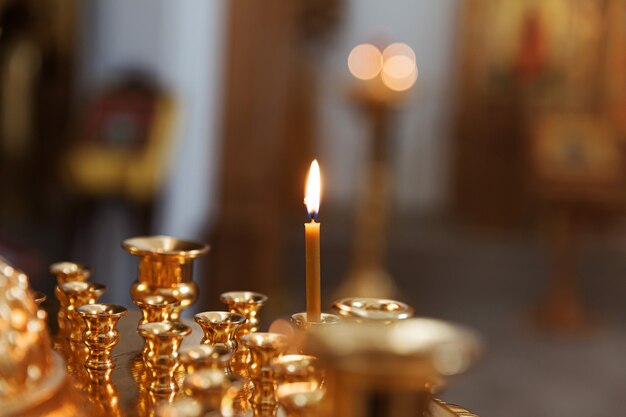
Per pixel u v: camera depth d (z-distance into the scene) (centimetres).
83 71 630
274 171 541
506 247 814
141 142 498
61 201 698
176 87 525
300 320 94
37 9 684
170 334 91
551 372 490
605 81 885
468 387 454
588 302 674
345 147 1019
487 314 621
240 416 90
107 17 562
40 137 701
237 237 520
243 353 102
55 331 125
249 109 528
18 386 74
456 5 981
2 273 81
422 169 1012
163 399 91
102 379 99
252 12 528
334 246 785
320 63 1003
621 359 525
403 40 1009
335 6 757
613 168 623
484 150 912
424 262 752
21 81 693
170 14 530
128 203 500
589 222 837
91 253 521
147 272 109
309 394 81
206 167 526
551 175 611
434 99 1007
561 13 892
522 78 904
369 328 63
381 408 62
